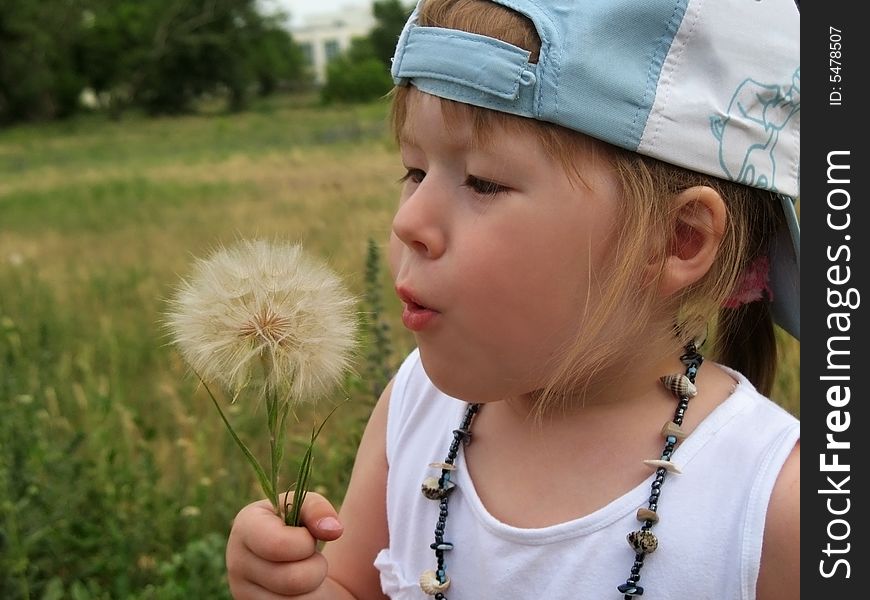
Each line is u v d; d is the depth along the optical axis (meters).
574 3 1.22
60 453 3.33
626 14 1.22
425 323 1.26
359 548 1.67
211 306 1.21
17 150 37.28
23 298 6.64
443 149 1.25
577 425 1.37
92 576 3.09
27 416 3.51
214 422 3.95
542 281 1.22
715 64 1.27
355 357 1.29
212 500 3.41
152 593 2.79
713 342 1.66
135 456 3.91
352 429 3.21
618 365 1.32
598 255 1.23
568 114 1.19
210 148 32.22
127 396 4.69
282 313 1.18
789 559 1.25
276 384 1.17
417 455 1.56
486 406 1.51
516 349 1.25
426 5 1.32
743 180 1.31
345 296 1.29
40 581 2.94
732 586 1.24
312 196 12.80
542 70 1.19
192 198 15.30
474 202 1.24
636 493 1.30
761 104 1.32
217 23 60.53
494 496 1.41
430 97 1.25
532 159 1.20
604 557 1.29
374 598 1.67
